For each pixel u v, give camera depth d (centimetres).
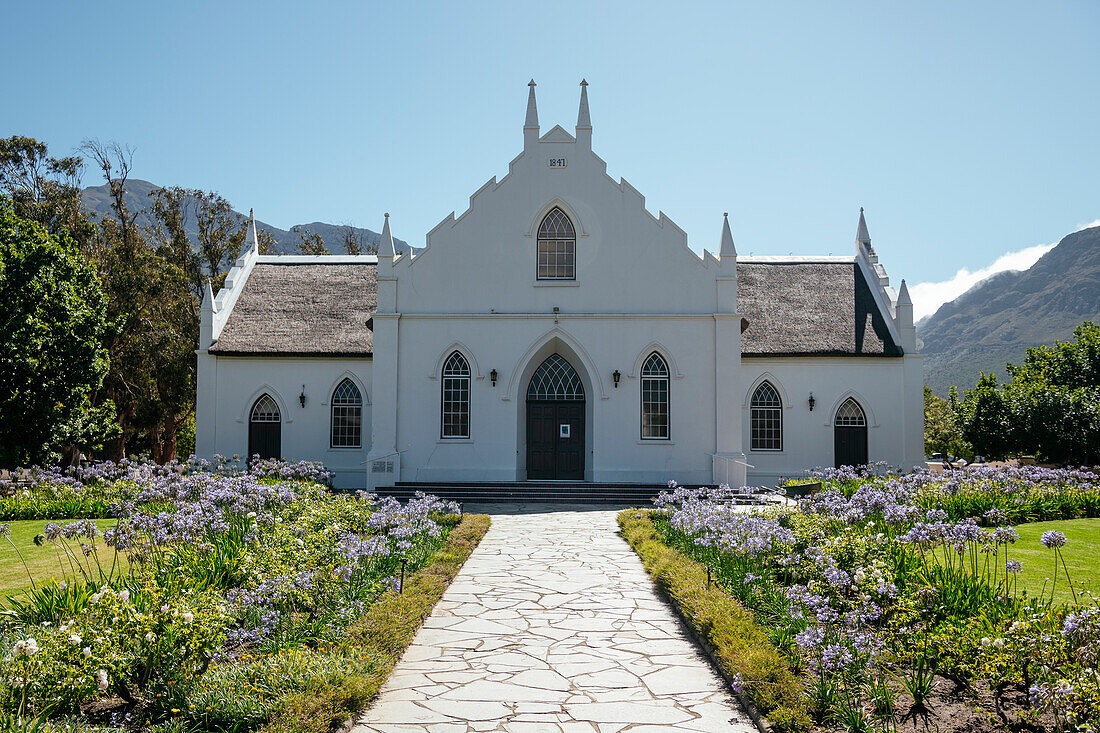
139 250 4597
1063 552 1548
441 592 1262
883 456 3238
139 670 782
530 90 2992
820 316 3416
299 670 804
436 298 2934
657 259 2931
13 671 684
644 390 2911
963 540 1046
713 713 781
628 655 969
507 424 2895
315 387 3303
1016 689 784
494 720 760
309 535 1334
